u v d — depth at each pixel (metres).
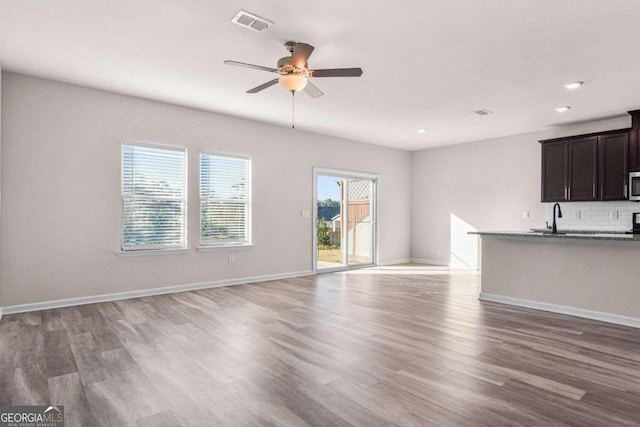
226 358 2.81
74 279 4.37
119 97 4.66
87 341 3.16
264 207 6.07
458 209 7.68
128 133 4.73
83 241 4.43
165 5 2.66
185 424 1.95
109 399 2.20
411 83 4.21
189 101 4.95
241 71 3.91
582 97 4.68
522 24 2.88
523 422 1.97
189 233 5.27
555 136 6.36
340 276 6.52
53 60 3.66
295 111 5.40
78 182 4.39
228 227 5.70
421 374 2.54
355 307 4.34
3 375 2.51
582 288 4.03
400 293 5.12
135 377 2.49
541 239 4.32
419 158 8.39
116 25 2.96
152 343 3.12
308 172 6.66
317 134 6.79
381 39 3.15
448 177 7.86
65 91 4.29
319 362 2.74
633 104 4.96
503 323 3.74
